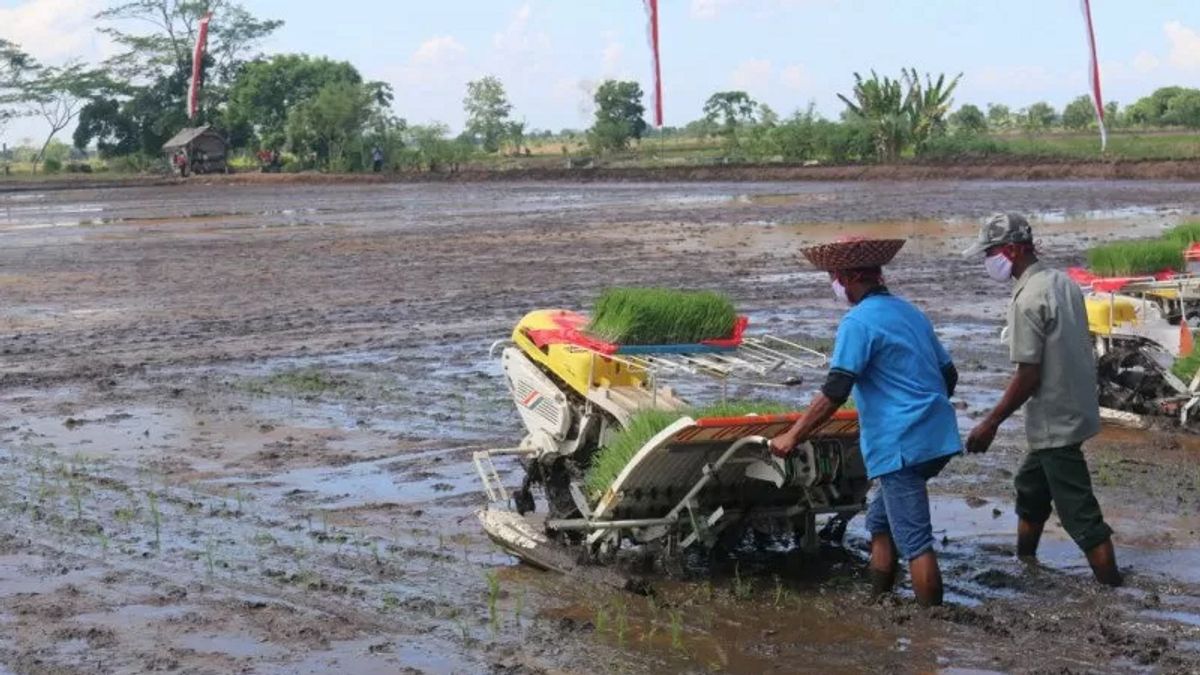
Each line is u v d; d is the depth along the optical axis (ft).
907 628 20.31
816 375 40.88
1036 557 23.47
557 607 21.70
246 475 30.66
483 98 290.56
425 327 53.06
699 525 22.54
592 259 77.71
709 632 20.40
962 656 19.12
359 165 238.07
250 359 46.50
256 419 36.65
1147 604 20.98
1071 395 21.56
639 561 23.30
